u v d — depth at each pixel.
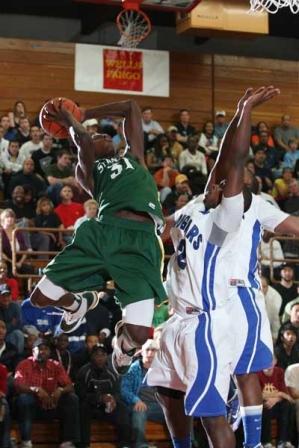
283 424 13.21
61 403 12.62
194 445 12.52
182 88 23.58
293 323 13.95
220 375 6.30
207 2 20.81
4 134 19.44
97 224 6.66
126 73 22.75
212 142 21.64
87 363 13.20
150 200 6.68
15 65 22.39
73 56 22.69
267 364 6.42
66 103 7.01
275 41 24.58
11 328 13.35
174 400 6.72
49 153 19.11
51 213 16.62
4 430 12.14
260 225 6.65
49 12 22.61
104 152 7.00
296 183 19.61
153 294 6.55
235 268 6.46
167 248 15.95
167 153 20.52
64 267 6.61
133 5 16.77
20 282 15.64
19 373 12.56
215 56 23.97
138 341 6.48
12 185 17.89
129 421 12.95
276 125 24.16
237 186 6.20
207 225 6.46
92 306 7.11
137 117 7.17
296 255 17.47
